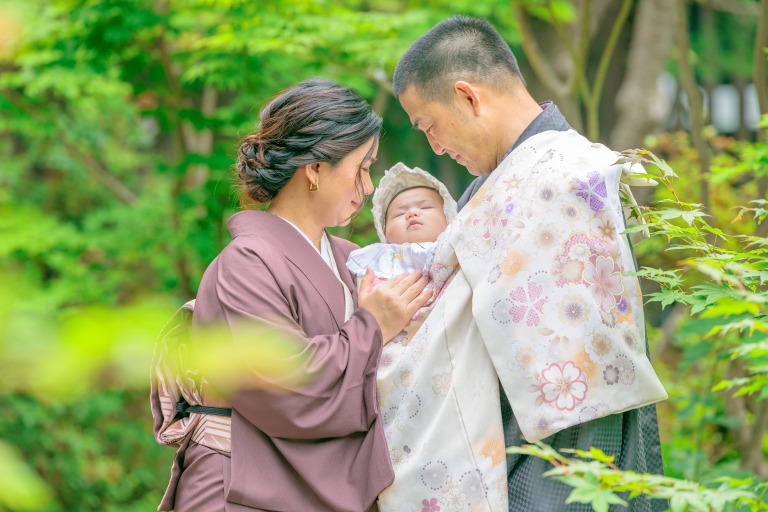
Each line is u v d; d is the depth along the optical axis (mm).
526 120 3516
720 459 6215
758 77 5273
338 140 3428
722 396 5836
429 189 3850
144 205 9805
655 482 2471
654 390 3158
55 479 10422
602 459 2490
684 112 12898
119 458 11023
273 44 7223
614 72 14320
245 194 3664
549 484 3145
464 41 3496
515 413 3086
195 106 9141
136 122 13156
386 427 3326
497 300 3158
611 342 3119
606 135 14336
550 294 3129
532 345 3098
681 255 6664
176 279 9094
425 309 3430
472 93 3457
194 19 8562
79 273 9508
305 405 3137
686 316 6973
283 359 3107
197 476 3355
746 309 2658
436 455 3188
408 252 3650
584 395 3057
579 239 3172
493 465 3146
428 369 3262
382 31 8078
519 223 3211
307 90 3492
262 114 3578
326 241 3705
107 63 8250
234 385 3125
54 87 9383
